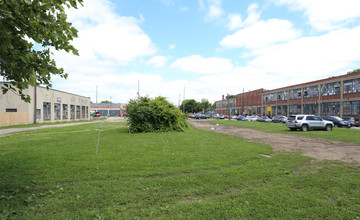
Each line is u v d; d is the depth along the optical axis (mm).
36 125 25469
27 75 3871
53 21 3711
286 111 56281
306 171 5543
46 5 3529
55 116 33406
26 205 3447
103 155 7062
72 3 3895
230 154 7422
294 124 18984
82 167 5574
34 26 3611
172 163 6098
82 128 20609
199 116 67875
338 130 20047
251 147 8977
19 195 3791
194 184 4434
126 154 7281
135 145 9227
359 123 30766
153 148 8469
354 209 3400
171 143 9891
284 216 3184
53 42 3957
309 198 3781
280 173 5246
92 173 5078
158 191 4059
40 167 5562
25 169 5398
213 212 3273
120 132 15953
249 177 4914
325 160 6832
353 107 36406
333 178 4922
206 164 6027
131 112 16078
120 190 4070
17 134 15156
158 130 16547
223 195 3943
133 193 3945
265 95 66688
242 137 13648
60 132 16203
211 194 3982
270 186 4387
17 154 7195
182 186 4316
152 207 3434
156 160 6430
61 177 4781
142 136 12945
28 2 3127
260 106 69438
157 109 16875
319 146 9859
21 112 26047
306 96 48844
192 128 21844
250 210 3344
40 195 3832
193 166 5781
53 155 7027
